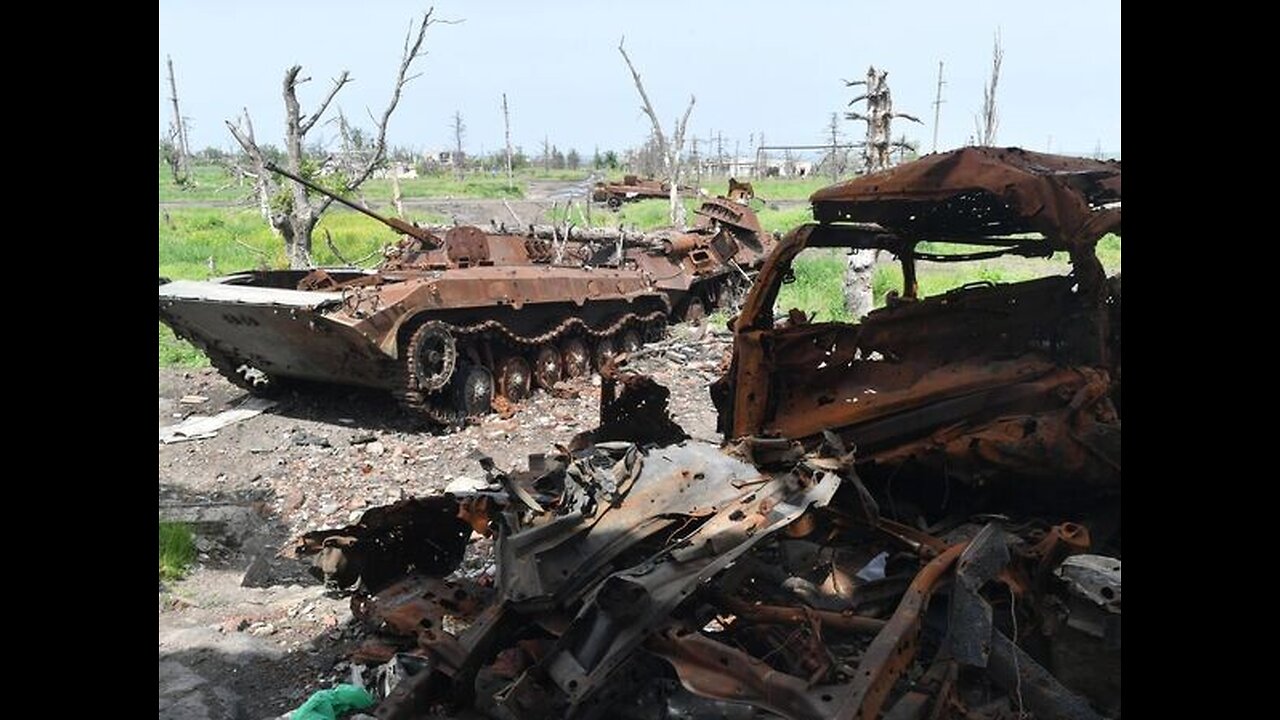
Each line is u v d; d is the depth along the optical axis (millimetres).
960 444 4723
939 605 4242
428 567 5418
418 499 4988
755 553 4145
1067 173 4852
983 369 5109
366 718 3973
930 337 5270
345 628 5551
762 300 5188
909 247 6090
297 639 5434
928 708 3633
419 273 11008
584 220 25812
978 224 5703
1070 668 4043
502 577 3920
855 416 4938
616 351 13586
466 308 10477
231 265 24078
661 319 14617
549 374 12016
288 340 9781
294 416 10758
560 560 3857
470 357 10758
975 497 5117
